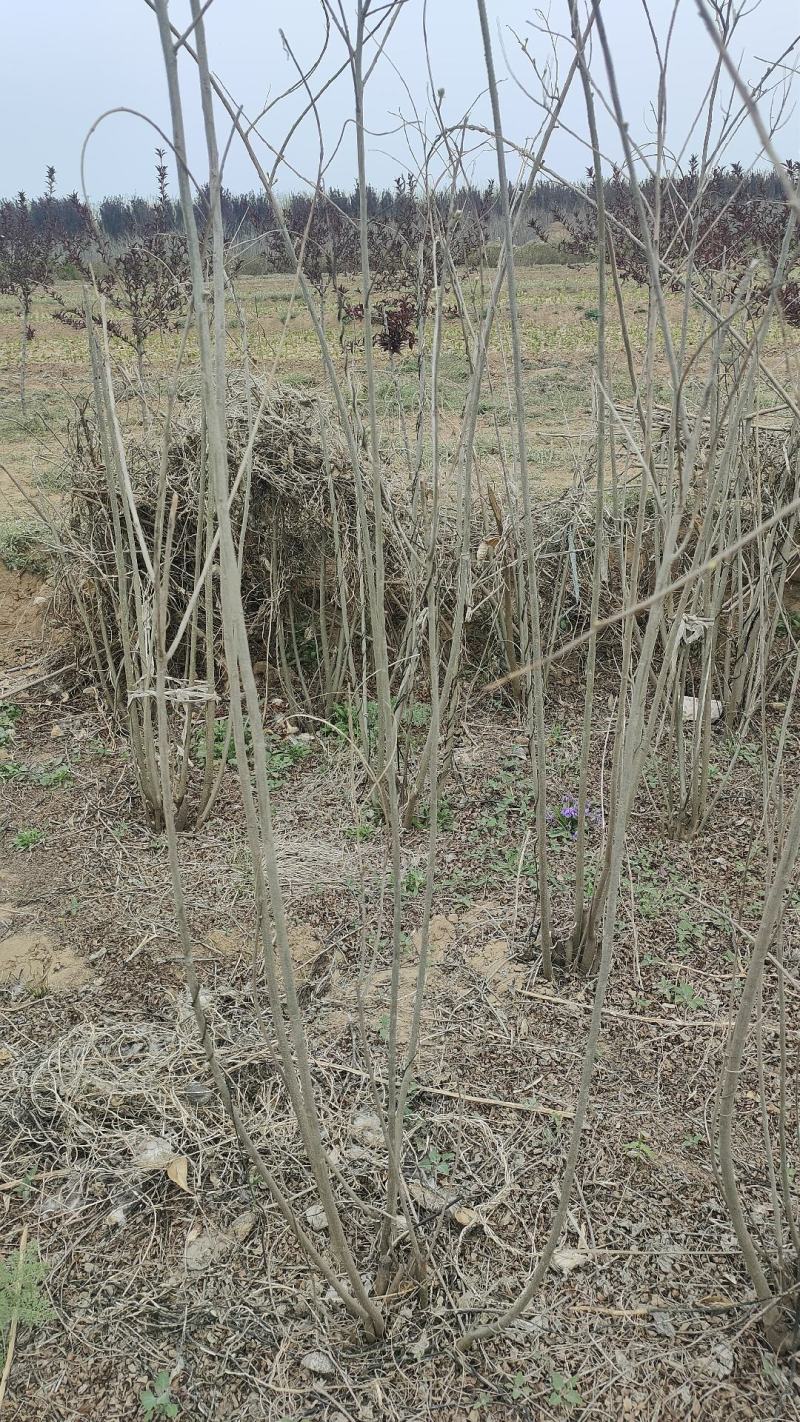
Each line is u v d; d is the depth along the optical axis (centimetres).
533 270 1523
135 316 631
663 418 366
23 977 270
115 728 413
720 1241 192
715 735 392
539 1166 209
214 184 119
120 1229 198
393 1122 169
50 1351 177
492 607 407
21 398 860
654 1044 243
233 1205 202
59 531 431
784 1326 170
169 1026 251
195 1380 172
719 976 264
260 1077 233
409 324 345
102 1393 171
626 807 145
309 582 417
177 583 409
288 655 440
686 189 296
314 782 370
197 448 396
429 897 162
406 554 379
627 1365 172
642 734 231
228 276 244
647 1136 216
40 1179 209
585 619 433
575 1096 228
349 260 561
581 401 741
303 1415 166
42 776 377
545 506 441
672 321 566
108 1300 185
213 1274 189
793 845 138
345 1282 185
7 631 485
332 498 304
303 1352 175
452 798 357
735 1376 170
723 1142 158
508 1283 186
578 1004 257
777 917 165
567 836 330
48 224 1080
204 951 279
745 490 381
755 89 211
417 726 386
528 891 303
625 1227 196
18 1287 182
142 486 400
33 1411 168
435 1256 191
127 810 355
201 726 393
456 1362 173
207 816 347
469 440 221
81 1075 234
